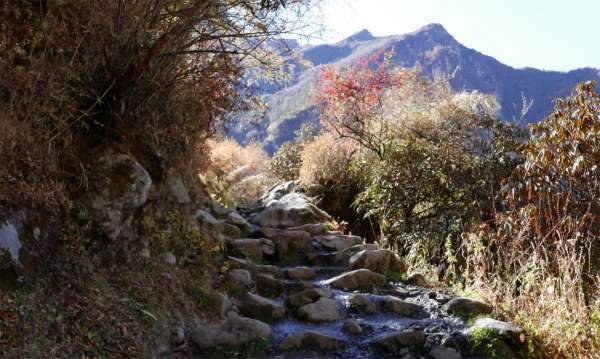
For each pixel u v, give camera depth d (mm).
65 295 3428
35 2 4023
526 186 6238
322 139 12086
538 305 4613
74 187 3906
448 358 3992
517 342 4145
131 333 3625
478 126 9008
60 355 3084
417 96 12023
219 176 10461
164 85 4633
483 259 5836
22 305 3107
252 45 4941
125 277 4020
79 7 4066
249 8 4641
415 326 4535
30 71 3742
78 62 4113
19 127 3602
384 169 8883
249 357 4016
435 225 7887
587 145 5844
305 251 6609
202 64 4918
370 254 6090
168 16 4449
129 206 4152
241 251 5934
